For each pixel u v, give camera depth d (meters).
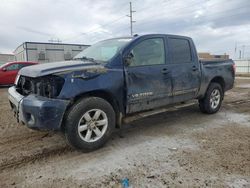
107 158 3.46
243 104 7.41
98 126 3.75
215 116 5.83
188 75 4.94
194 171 3.03
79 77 3.45
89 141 3.63
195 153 3.58
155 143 4.02
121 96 3.90
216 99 5.99
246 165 3.17
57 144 4.00
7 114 6.17
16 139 4.24
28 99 3.39
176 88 4.72
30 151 3.73
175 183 2.76
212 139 4.18
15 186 2.75
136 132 4.61
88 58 4.30
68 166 3.23
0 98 9.06
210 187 2.67
